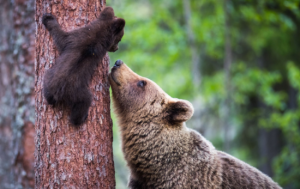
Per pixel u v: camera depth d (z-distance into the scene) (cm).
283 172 1892
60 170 621
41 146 631
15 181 1024
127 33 2103
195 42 2183
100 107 668
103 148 664
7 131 1150
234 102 2400
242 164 805
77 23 645
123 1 2111
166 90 2289
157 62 2131
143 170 768
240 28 2342
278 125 2092
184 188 727
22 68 1045
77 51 619
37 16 655
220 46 2347
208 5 2284
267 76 2091
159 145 758
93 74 657
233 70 2339
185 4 2056
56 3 636
